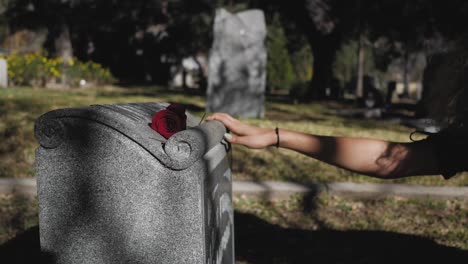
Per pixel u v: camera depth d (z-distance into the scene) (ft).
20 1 112.78
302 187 19.36
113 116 6.45
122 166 6.41
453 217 17.70
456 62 6.02
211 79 44.29
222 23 43.98
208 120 8.08
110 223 6.51
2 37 144.66
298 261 13.34
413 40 98.84
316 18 97.25
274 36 146.10
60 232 6.63
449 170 6.26
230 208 9.24
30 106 40.14
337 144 6.59
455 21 82.23
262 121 41.24
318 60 99.91
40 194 6.62
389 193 19.35
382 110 59.31
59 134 6.50
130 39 127.34
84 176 6.52
